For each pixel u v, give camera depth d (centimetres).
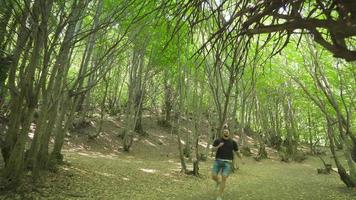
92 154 2227
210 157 2778
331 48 281
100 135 2727
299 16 270
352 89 1560
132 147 2691
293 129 3294
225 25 294
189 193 1153
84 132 2673
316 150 3791
